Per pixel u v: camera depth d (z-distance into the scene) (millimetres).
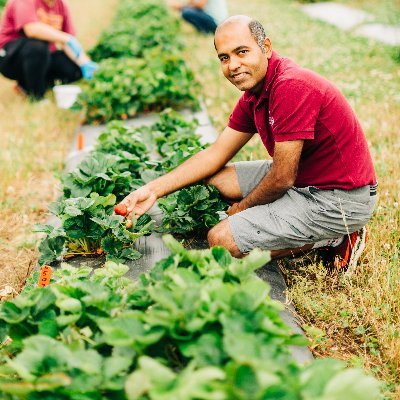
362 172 2641
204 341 1514
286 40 9234
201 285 1740
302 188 2742
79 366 1533
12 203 4012
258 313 1563
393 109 5352
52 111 5996
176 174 3018
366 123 4855
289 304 2650
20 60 6277
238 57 2539
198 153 3104
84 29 11289
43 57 6285
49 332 1765
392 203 3426
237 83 2615
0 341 1900
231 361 1399
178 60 5855
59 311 1936
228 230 2773
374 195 2748
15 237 3609
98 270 2236
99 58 7500
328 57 7785
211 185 3221
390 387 2146
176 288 1695
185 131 4270
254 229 2746
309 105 2443
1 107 6242
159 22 8945
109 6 15219
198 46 9242
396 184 3621
